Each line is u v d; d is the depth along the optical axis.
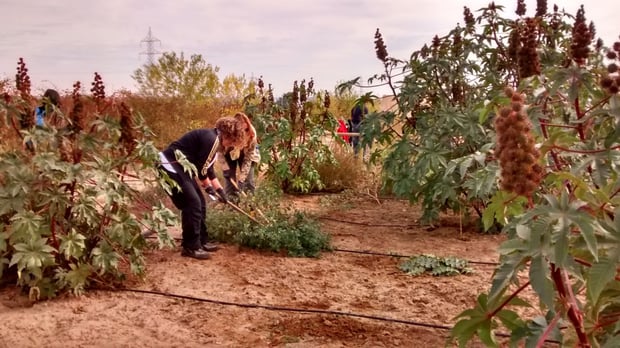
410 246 7.12
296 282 5.79
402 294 5.45
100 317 4.84
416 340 4.43
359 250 6.97
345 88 8.08
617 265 2.22
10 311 4.91
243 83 22.78
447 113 7.12
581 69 3.21
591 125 3.28
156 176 5.71
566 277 2.43
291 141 10.88
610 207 2.60
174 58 21.14
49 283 5.15
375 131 8.00
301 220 7.36
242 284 5.71
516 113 2.17
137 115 5.77
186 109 18.30
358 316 4.87
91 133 5.52
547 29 7.50
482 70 7.68
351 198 10.18
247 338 4.47
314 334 4.54
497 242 7.19
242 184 8.45
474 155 3.29
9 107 5.33
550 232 2.20
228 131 6.77
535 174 2.20
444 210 7.90
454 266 6.10
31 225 4.90
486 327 2.77
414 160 7.77
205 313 4.98
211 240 7.27
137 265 5.58
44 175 5.03
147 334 4.53
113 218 5.39
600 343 2.88
